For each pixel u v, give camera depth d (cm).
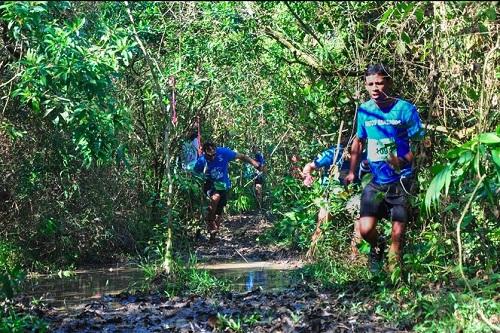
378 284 817
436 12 795
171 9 1159
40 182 1218
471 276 784
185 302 855
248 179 1927
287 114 1270
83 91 921
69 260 1228
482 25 668
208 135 1753
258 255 1300
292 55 1136
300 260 1188
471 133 852
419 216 842
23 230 1192
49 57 876
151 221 1378
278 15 1054
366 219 838
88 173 1280
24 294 945
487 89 795
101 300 888
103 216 1288
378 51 954
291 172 1681
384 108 824
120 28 1001
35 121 1190
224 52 1251
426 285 779
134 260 1280
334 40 1020
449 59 838
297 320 713
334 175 1010
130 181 1371
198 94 1414
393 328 683
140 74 1318
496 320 646
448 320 654
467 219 744
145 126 1403
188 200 1452
